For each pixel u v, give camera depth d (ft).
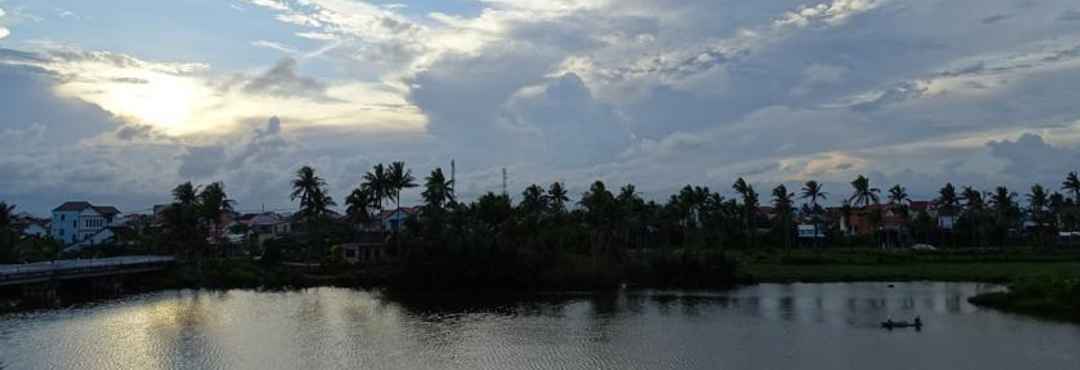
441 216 472.85
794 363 207.92
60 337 246.47
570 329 264.72
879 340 238.27
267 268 458.91
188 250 472.44
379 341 242.37
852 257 525.75
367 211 514.27
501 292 395.55
